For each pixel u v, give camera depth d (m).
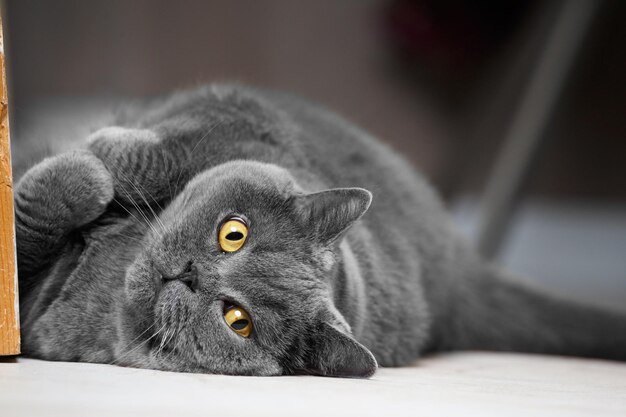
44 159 0.72
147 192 0.70
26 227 0.68
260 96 0.83
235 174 0.67
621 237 1.51
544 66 1.13
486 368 0.76
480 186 1.50
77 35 1.47
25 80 1.47
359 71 1.52
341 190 0.66
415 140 1.53
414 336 0.77
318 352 0.64
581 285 1.44
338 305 0.68
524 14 1.42
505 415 0.53
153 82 1.49
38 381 0.57
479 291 0.91
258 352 0.64
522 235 1.53
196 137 0.73
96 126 0.82
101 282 0.68
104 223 0.70
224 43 1.50
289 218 0.67
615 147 1.50
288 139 0.78
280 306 0.65
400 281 0.77
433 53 1.49
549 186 1.53
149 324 0.65
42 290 0.69
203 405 0.52
